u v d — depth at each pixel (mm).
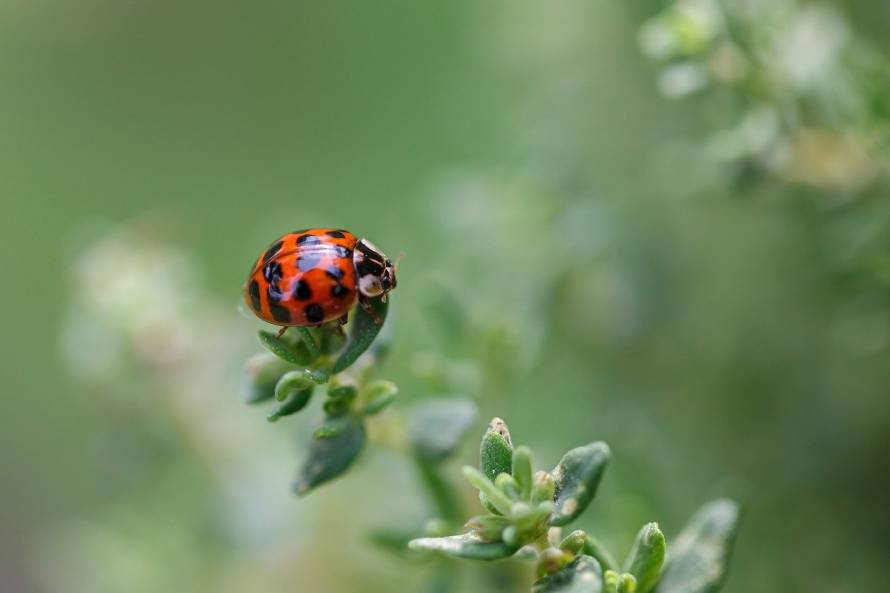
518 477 117
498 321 146
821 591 154
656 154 167
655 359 164
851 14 159
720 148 142
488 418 144
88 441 293
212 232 271
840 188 145
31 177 292
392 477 159
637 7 158
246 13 276
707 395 163
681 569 122
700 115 166
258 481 168
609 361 164
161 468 176
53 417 296
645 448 148
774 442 160
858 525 156
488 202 167
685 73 141
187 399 169
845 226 146
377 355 126
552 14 178
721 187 148
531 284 163
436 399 139
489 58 190
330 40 261
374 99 256
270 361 125
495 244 166
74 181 292
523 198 166
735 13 141
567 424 162
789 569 155
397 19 253
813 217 151
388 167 249
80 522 253
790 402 160
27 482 297
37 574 293
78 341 168
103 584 178
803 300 160
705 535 123
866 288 147
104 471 171
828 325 159
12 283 297
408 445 132
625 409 158
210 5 276
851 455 157
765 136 141
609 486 145
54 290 295
